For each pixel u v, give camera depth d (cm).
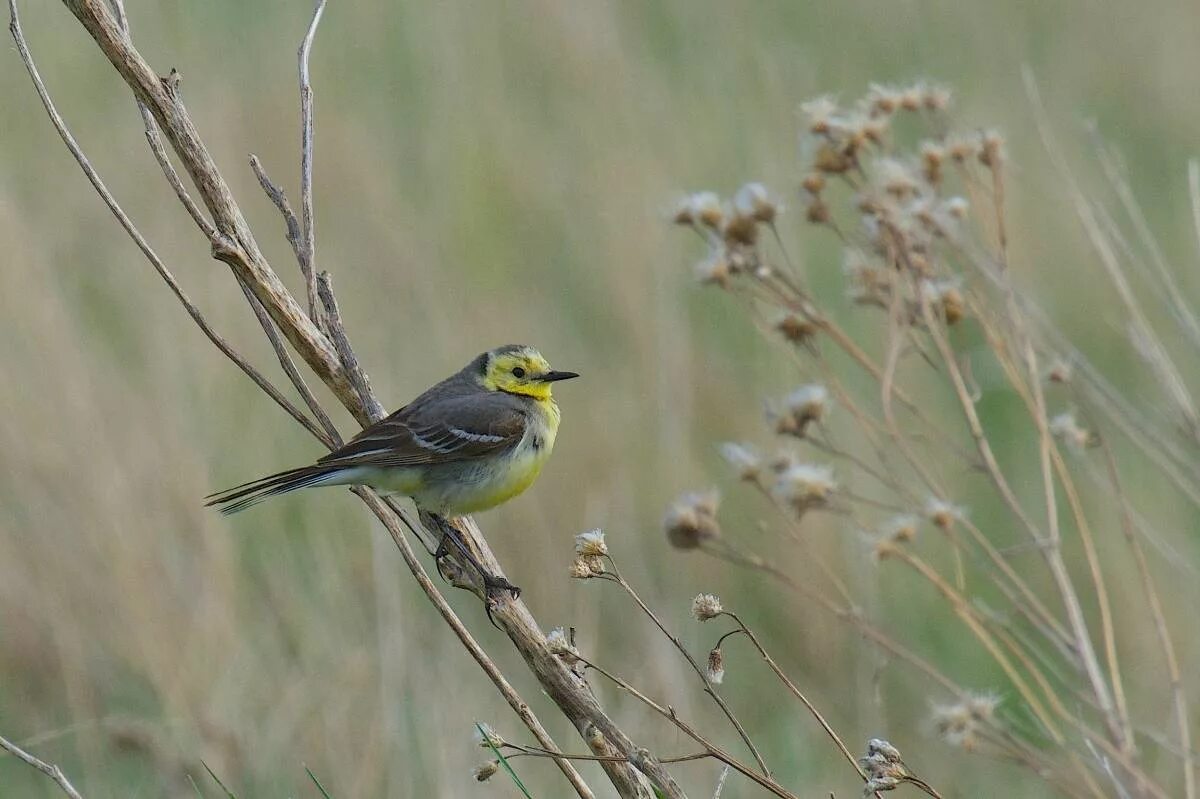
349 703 1103
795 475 809
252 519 1327
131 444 1308
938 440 1175
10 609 1193
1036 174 1711
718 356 1502
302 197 877
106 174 1659
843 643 1212
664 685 1117
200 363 1432
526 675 1186
